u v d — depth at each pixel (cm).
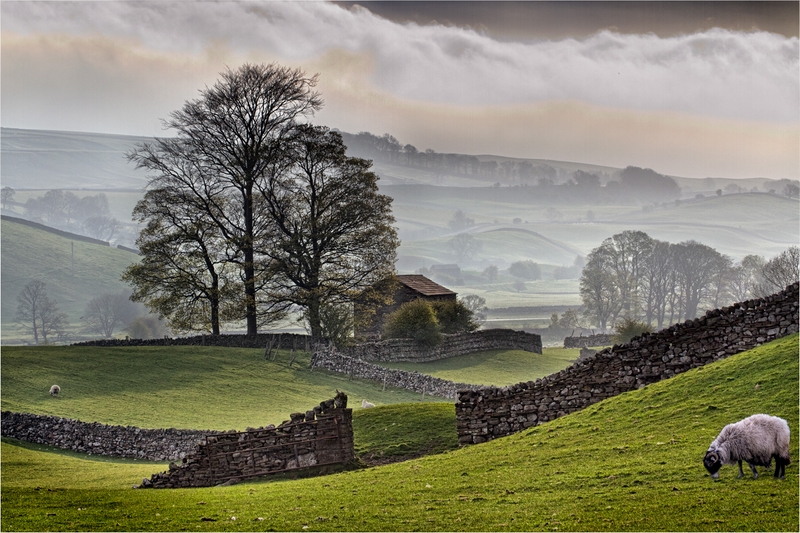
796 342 3012
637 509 2080
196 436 4819
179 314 8900
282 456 3453
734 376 2970
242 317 8894
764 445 2084
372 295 9075
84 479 3825
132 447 4881
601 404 3294
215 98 8694
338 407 3491
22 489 3025
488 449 3172
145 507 2661
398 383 7275
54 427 5062
